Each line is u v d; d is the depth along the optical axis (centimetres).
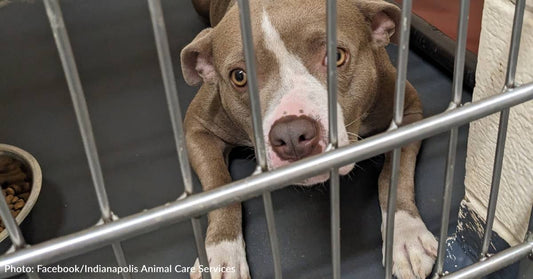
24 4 241
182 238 141
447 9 221
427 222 139
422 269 121
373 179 152
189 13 230
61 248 71
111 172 163
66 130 180
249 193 77
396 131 82
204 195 75
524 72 98
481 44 106
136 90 193
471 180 122
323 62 124
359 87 132
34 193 142
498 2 98
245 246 138
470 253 130
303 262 133
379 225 140
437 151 158
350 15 133
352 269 130
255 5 130
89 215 151
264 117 117
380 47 150
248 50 68
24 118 187
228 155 166
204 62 143
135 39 218
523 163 105
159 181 159
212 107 153
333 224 86
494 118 108
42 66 209
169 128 176
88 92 195
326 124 113
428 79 185
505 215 115
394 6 136
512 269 118
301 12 126
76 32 225
